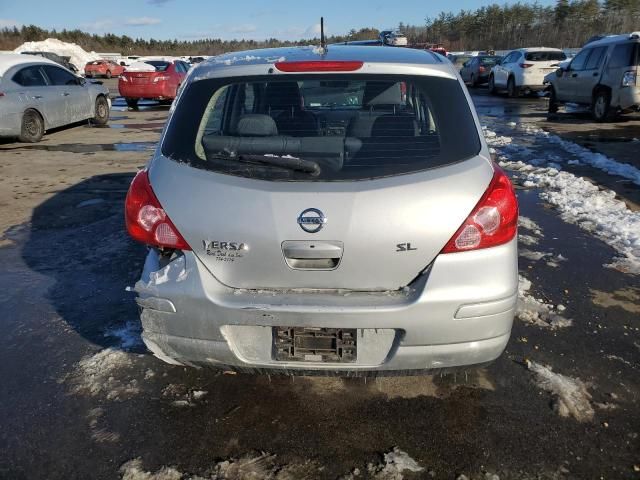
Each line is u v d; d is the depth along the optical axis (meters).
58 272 4.49
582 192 6.60
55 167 8.56
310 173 2.35
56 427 2.67
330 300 2.31
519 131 11.84
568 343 3.34
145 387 2.96
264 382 2.99
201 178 2.38
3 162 8.99
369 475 2.35
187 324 2.41
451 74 2.62
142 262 4.68
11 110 10.48
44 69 11.72
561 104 15.32
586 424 2.64
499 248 2.38
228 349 2.40
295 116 2.56
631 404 2.79
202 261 2.38
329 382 2.97
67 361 3.21
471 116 2.53
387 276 2.33
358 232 2.27
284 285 2.36
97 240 5.24
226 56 2.97
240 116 2.60
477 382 2.96
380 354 2.38
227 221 2.32
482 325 2.38
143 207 2.44
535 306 3.78
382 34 19.38
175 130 2.55
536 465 2.39
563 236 5.18
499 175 2.45
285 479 2.34
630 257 4.65
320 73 2.57
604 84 12.70
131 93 17.31
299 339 2.37
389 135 2.45
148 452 2.50
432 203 2.30
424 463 2.41
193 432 2.62
